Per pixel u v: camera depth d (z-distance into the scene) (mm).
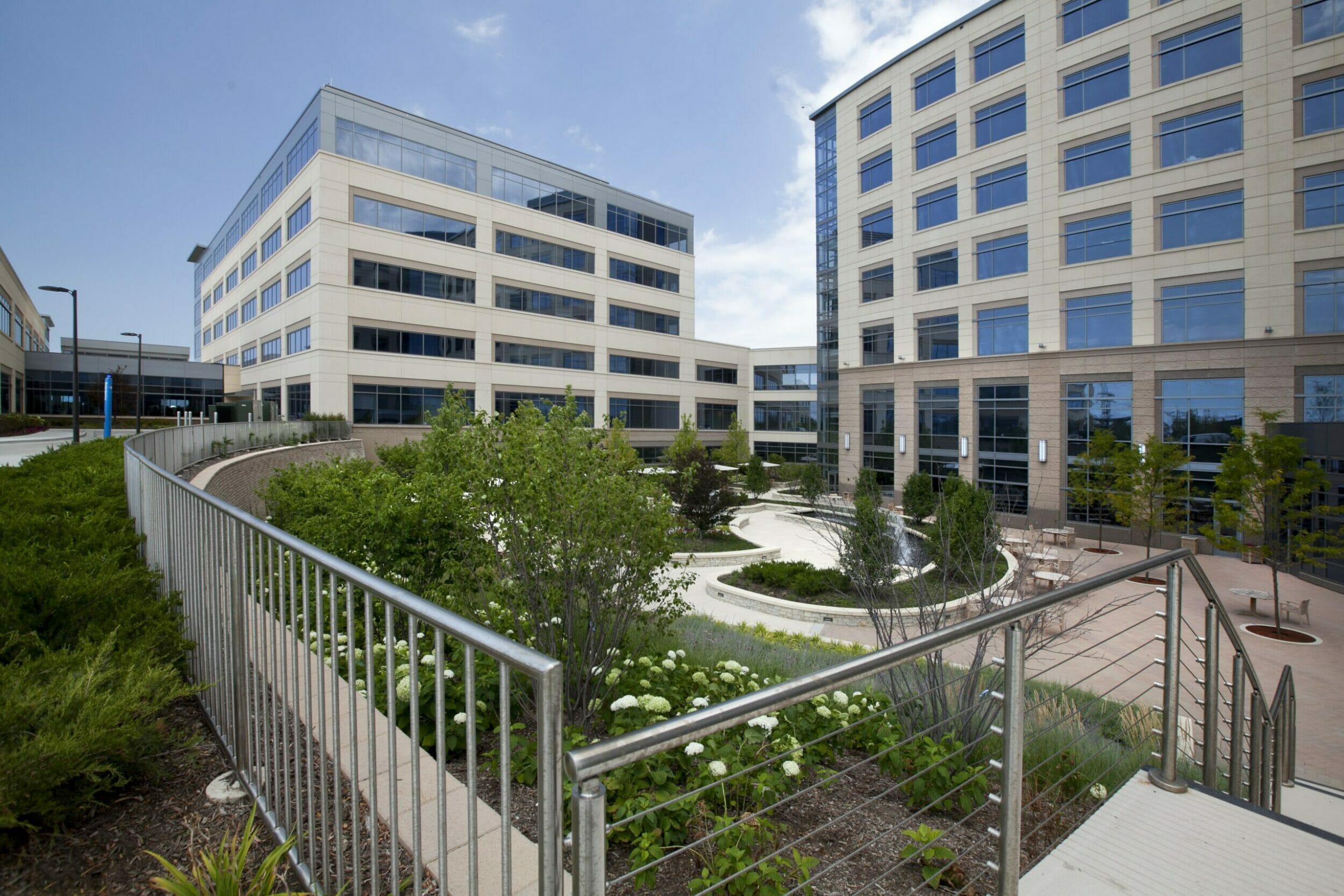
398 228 30156
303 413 29578
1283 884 2527
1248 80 19719
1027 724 4949
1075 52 23109
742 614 12539
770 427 49188
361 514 8375
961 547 8531
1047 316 23766
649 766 3281
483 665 4730
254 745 2504
